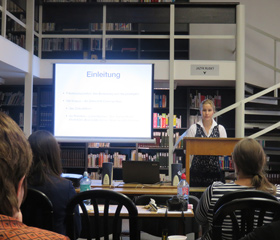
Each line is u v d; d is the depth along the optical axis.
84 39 8.55
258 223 1.97
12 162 0.58
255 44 8.87
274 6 8.87
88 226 2.29
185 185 3.60
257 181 2.16
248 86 7.87
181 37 7.03
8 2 7.78
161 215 2.84
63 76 6.61
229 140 4.28
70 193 2.35
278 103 8.00
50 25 8.36
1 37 5.62
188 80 7.19
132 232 2.19
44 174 2.29
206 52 8.80
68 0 8.29
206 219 2.32
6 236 0.55
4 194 0.58
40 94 8.31
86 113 6.58
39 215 2.21
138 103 6.55
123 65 6.59
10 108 8.55
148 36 7.05
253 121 7.45
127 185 4.19
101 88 6.58
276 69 7.83
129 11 7.07
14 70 6.51
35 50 7.59
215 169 4.54
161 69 6.99
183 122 8.43
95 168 8.24
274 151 7.40
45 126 8.33
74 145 8.38
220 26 8.80
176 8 7.06
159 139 8.08
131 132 6.55
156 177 4.23
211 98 8.30
